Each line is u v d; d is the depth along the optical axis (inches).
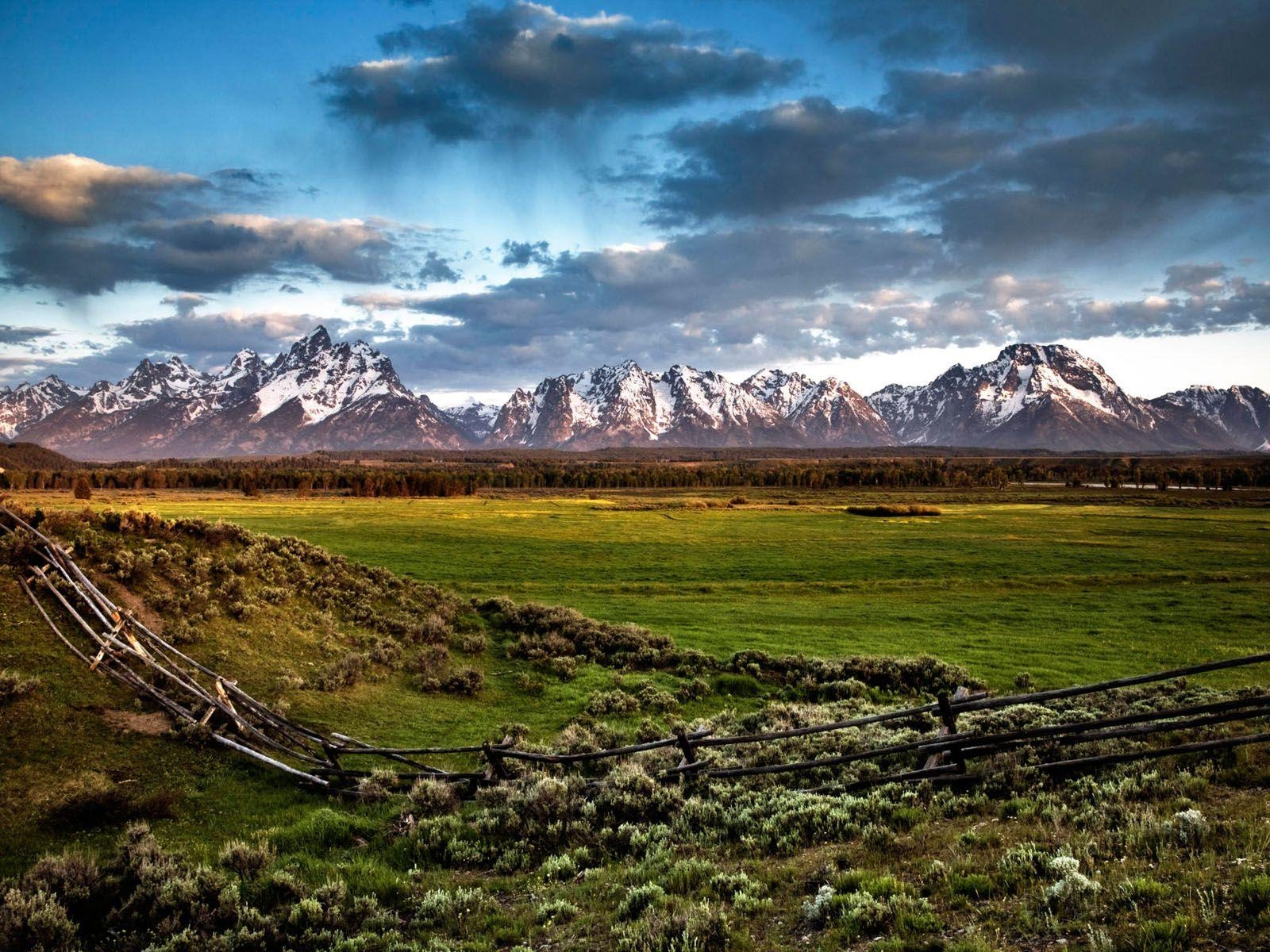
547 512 5098.4
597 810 559.8
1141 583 2295.8
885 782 553.0
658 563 2677.2
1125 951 266.7
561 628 1366.9
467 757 772.6
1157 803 418.9
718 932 340.2
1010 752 550.6
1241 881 295.0
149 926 406.0
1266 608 1815.9
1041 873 350.0
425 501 6284.5
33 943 379.9
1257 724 578.2
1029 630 1609.3
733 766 650.2
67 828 532.7
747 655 1250.0
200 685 788.6
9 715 631.8
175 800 592.4
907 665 1187.3
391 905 446.0
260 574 1159.0
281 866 494.3
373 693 932.0
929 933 312.7
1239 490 7578.7
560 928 387.9
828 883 386.3
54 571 868.0
